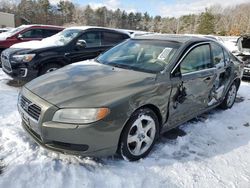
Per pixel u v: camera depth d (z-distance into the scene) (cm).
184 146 363
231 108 553
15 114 426
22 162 292
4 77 699
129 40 456
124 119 284
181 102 364
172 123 364
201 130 422
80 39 654
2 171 275
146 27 9075
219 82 464
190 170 308
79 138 269
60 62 616
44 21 6906
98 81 318
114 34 728
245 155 354
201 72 400
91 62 412
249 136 416
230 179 299
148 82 320
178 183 283
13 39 920
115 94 289
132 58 394
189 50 383
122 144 296
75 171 285
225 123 463
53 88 304
